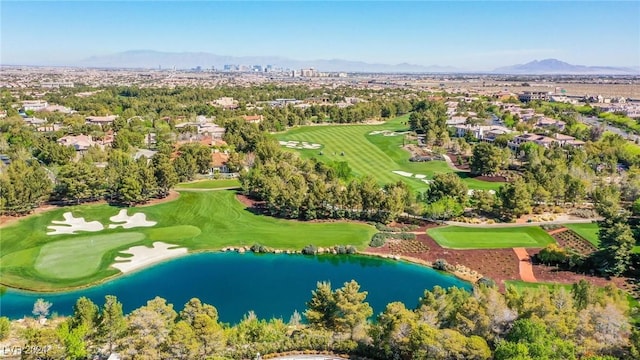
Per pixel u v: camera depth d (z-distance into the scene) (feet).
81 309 174.91
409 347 167.73
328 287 198.29
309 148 628.69
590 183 413.39
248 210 388.57
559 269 280.72
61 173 388.78
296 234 338.95
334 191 370.94
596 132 620.90
